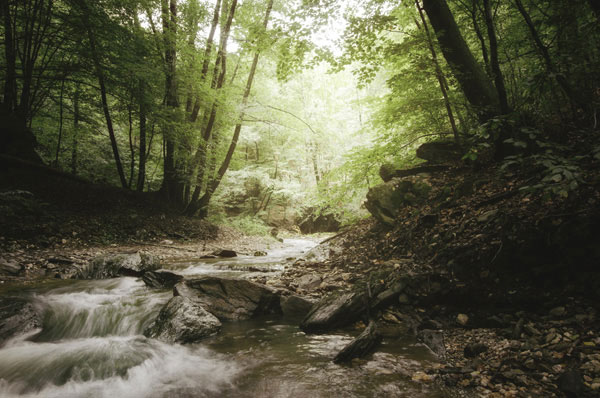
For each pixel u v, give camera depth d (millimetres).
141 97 11258
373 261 6066
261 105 14516
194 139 13422
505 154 5945
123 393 2631
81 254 7887
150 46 11289
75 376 2902
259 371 2904
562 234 3523
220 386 2686
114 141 13016
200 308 4098
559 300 3291
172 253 9945
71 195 11094
